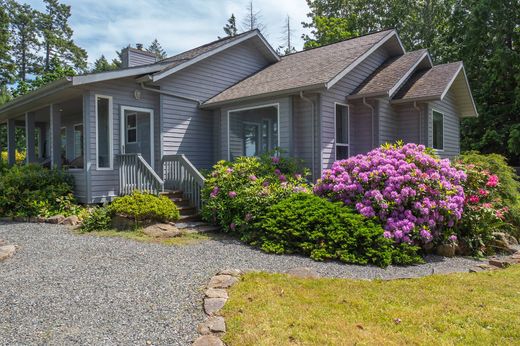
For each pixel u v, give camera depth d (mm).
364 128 9891
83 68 39281
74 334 2916
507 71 17156
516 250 6656
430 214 6098
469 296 3889
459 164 7512
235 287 3953
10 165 12977
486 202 7062
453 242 6070
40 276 4219
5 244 5730
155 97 9781
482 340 2947
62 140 14398
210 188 7453
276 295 3760
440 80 10344
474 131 18578
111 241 5984
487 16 17859
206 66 10906
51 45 37281
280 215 6098
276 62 12914
